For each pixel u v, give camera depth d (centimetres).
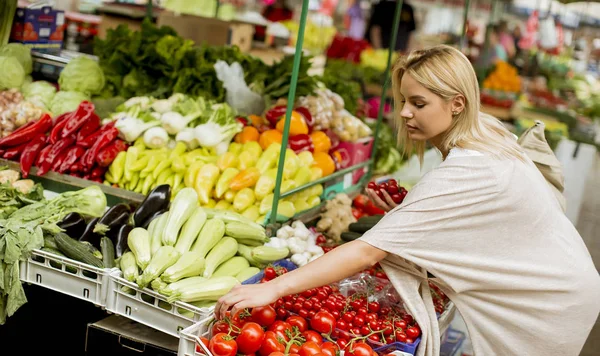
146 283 259
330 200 414
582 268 255
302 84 473
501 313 255
